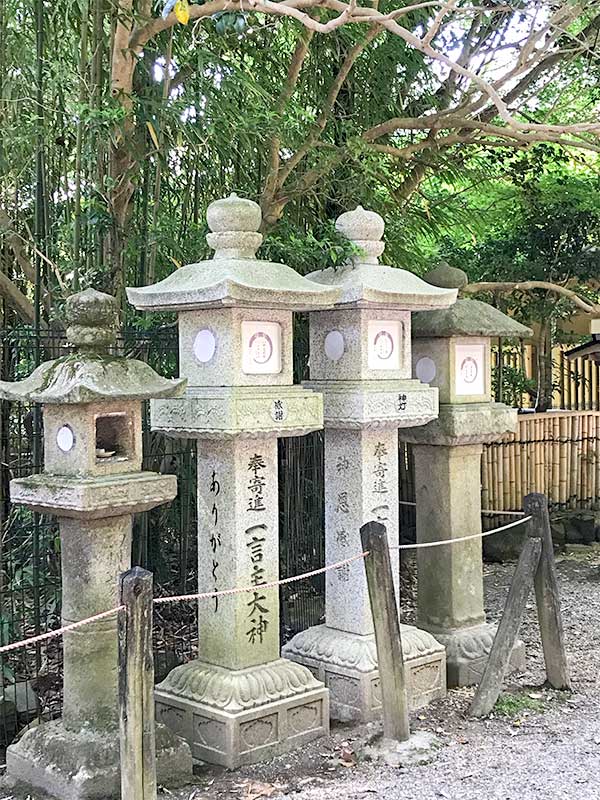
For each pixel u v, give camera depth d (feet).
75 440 11.66
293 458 19.71
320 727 14.03
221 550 13.62
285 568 19.58
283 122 17.88
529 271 30.22
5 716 14.49
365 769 12.84
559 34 20.13
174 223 19.07
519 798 11.78
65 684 12.32
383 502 15.29
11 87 17.67
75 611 12.10
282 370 13.65
